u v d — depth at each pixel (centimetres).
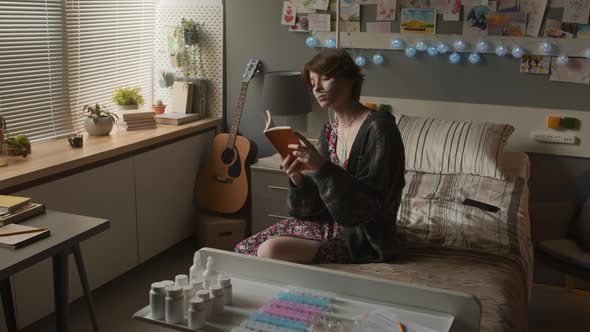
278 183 348
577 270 285
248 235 393
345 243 232
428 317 163
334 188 199
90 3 349
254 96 398
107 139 337
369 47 359
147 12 400
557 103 327
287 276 183
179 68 409
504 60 334
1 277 178
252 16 388
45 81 327
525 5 323
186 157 381
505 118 339
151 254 356
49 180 281
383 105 363
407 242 252
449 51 343
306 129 387
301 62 381
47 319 294
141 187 342
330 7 364
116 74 381
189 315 158
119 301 314
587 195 329
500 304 197
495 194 288
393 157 212
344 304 170
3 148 275
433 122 326
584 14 312
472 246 247
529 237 265
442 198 289
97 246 312
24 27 310
